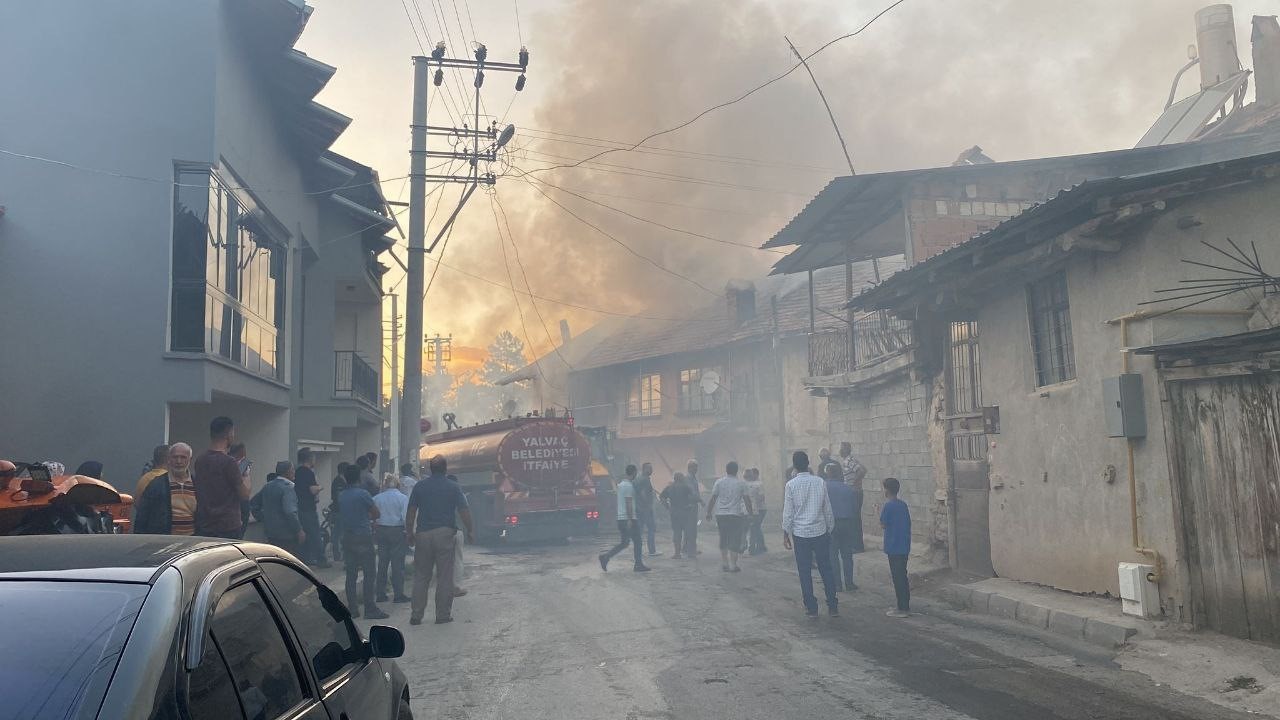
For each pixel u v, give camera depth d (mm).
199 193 11938
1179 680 6574
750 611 10039
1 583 2258
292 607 3012
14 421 11242
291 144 17359
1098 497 9242
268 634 2674
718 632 8805
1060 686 6477
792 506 9727
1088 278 9414
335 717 2842
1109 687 6430
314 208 20141
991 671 6980
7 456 11172
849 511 11727
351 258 21062
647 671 7191
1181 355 7848
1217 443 7633
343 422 20922
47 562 2389
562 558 16875
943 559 13102
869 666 7203
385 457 30562
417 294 18422
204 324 11781
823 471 15531
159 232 11695
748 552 17047
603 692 6562
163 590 2230
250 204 14508
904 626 9016
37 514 6574
